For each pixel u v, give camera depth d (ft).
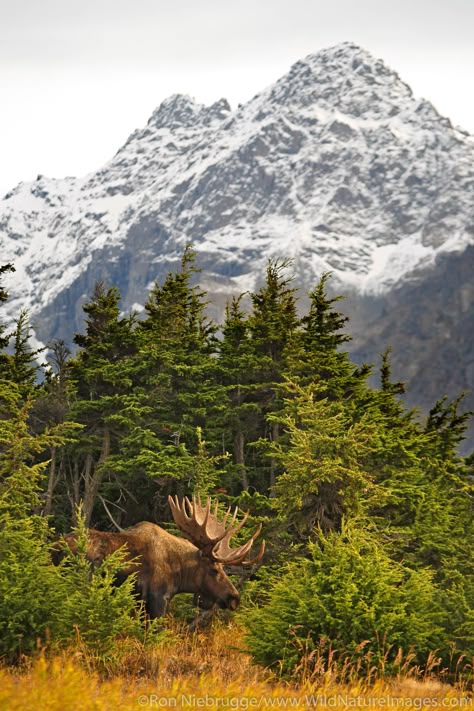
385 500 238.48
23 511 217.97
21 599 146.41
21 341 315.37
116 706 97.66
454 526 243.19
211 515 189.98
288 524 238.07
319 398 295.28
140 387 302.04
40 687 96.43
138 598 177.88
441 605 165.78
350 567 157.17
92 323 318.86
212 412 307.37
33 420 296.30
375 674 144.15
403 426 284.20
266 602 221.46
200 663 151.94
